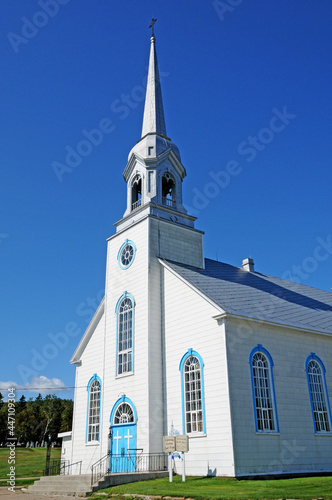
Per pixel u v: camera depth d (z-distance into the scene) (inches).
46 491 861.2
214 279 1069.8
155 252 1069.8
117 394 1014.4
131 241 1124.5
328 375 994.1
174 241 1122.0
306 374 948.0
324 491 552.4
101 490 756.6
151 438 895.1
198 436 830.5
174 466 871.7
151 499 613.6
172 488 673.0
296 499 507.8
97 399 1124.5
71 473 1108.5
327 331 1016.2
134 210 1167.0
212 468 787.4
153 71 1366.9
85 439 1101.7
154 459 882.1
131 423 948.0
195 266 1140.5
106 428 1015.6
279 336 930.7
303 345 971.3
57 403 3666.3
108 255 1196.5
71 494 791.7
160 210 1141.1
